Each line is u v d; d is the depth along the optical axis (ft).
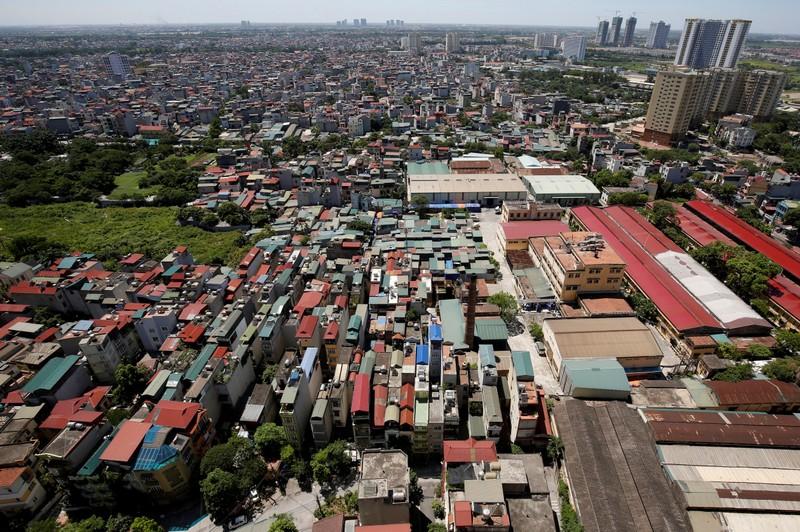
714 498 290.97
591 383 378.73
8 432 338.54
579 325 448.65
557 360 422.82
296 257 575.79
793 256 574.97
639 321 456.04
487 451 293.64
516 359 359.87
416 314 498.69
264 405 365.81
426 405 344.90
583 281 507.71
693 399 374.63
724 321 460.55
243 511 322.34
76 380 404.36
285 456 338.54
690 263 563.48
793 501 289.53
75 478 303.07
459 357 405.80
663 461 319.47
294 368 370.94
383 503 267.39
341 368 379.96
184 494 325.83
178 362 392.06
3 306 499.10
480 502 253.44
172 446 314.96
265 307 459.73
